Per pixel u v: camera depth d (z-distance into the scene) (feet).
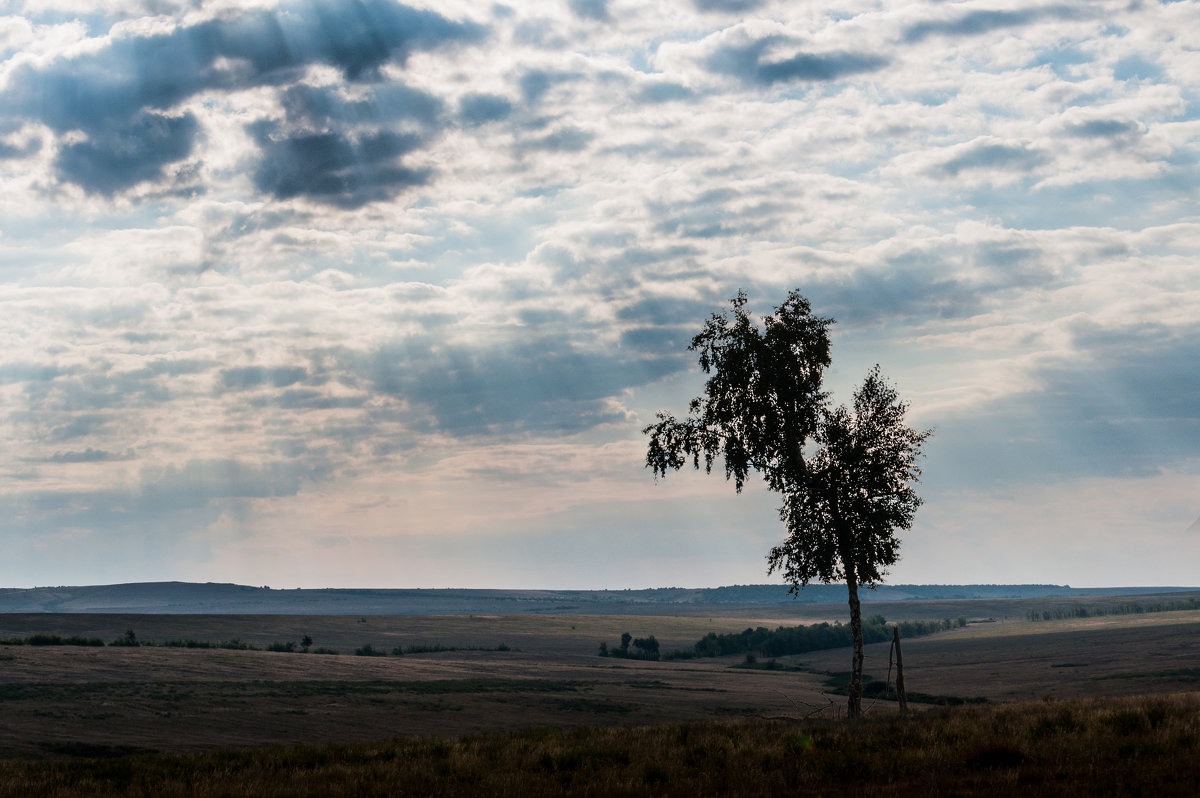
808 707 312.91
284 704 254.27
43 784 85.66
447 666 453.99
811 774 72.90
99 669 309.01
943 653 631.15
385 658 496.64
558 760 87.56
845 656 620.49
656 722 257.75
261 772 90.12
